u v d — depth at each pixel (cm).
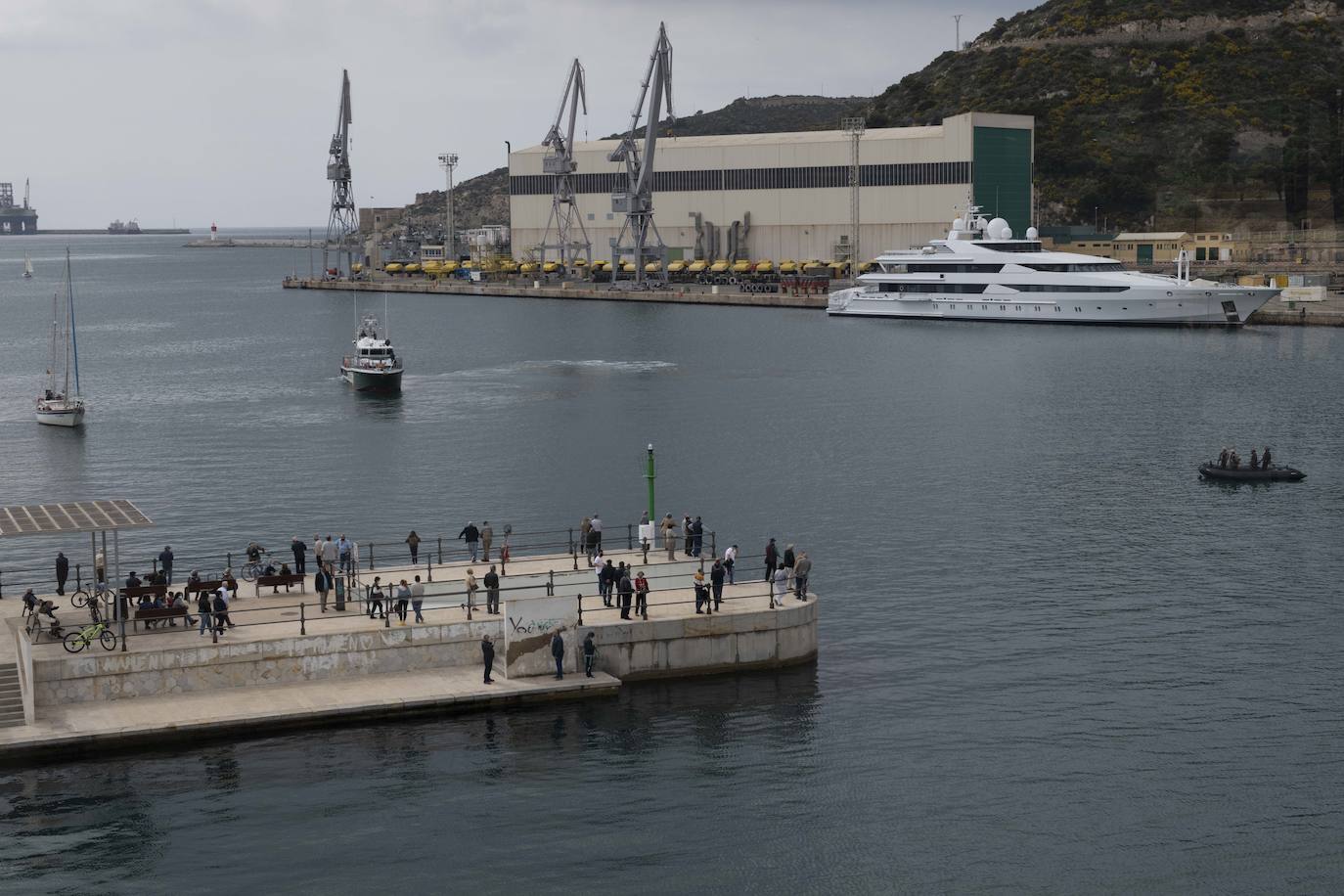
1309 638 6328
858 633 6391
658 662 5641
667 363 17938
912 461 10906
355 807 4522
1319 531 8400
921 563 7706
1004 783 4788
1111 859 4278
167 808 4488
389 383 15488
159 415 14088
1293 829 4469
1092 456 11062
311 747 4919
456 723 5159
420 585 5547
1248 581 7288
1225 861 4275
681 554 6619
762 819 4509
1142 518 8788
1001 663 5969
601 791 4666
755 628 5769
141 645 5209
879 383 15675
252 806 4512
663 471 10556
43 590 7206
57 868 4144
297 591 6028
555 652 5434
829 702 5469
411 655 5441
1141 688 5681
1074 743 5116
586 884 4109
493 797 4609
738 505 9331
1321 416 12988
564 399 14712
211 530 8856
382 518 9094
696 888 4097
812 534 8456
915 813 4566
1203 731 5234
